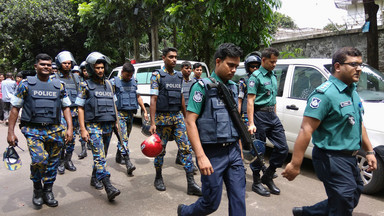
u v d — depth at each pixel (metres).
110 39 13.88
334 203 2.05
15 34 14.33
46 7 14.13
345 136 2.02
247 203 3.17
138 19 9.77
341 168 2.01
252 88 3.20
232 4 7.41
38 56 2.98
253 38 8.06
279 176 4.00
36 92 2.95
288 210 3.01
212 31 8.68
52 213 3.00
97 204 3.20
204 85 2.07
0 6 13.84
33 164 2.96
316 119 1.99
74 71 5.16
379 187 3.21
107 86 3.44
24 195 3.47
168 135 3.62
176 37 10.88
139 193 3.48
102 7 10.10
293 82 4.29
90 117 3.27
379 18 9.52
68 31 14.77
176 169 4.37
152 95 3.43
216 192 2.06
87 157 5.06
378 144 3.19
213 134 2.06
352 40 9.30
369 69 4.13
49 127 3.05
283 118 4.26
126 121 4.48
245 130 2.14
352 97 2.04
